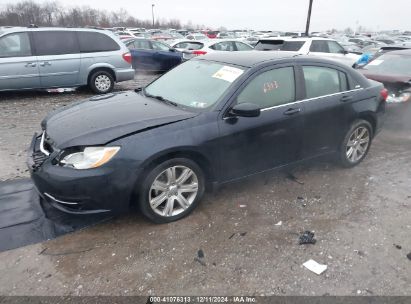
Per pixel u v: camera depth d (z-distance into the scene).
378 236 3.34
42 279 2.74
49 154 3.20
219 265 2.92
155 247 3.12
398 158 5.29
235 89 3.61
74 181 2.98
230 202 3.88
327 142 4.45
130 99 4.04
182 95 3.88
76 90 10.11
